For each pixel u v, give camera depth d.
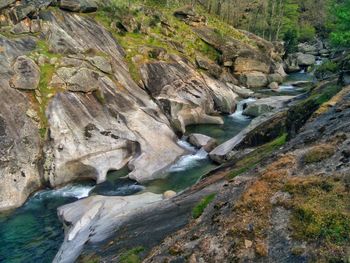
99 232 20.17
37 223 24.72
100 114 33.81
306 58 81.69
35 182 28.94
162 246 14.97
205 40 62.19
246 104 49.69
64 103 32.56
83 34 41.62
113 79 38.84
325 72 44.09
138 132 33.97
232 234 12.82
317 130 17.53
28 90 32.03
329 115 18.89
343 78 27.53
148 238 16.80
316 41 97.44
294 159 15.33
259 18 95.00
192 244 13.73
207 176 24.81
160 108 40.97
